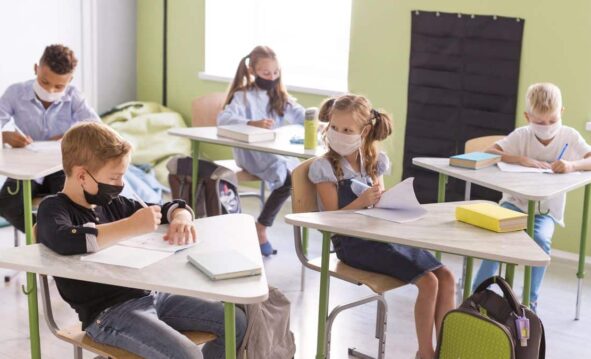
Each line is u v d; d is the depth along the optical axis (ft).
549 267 14.12
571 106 13.92
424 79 15.39
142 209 7.41
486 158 11.32
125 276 6.73
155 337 7.03
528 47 14.19
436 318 9.46
